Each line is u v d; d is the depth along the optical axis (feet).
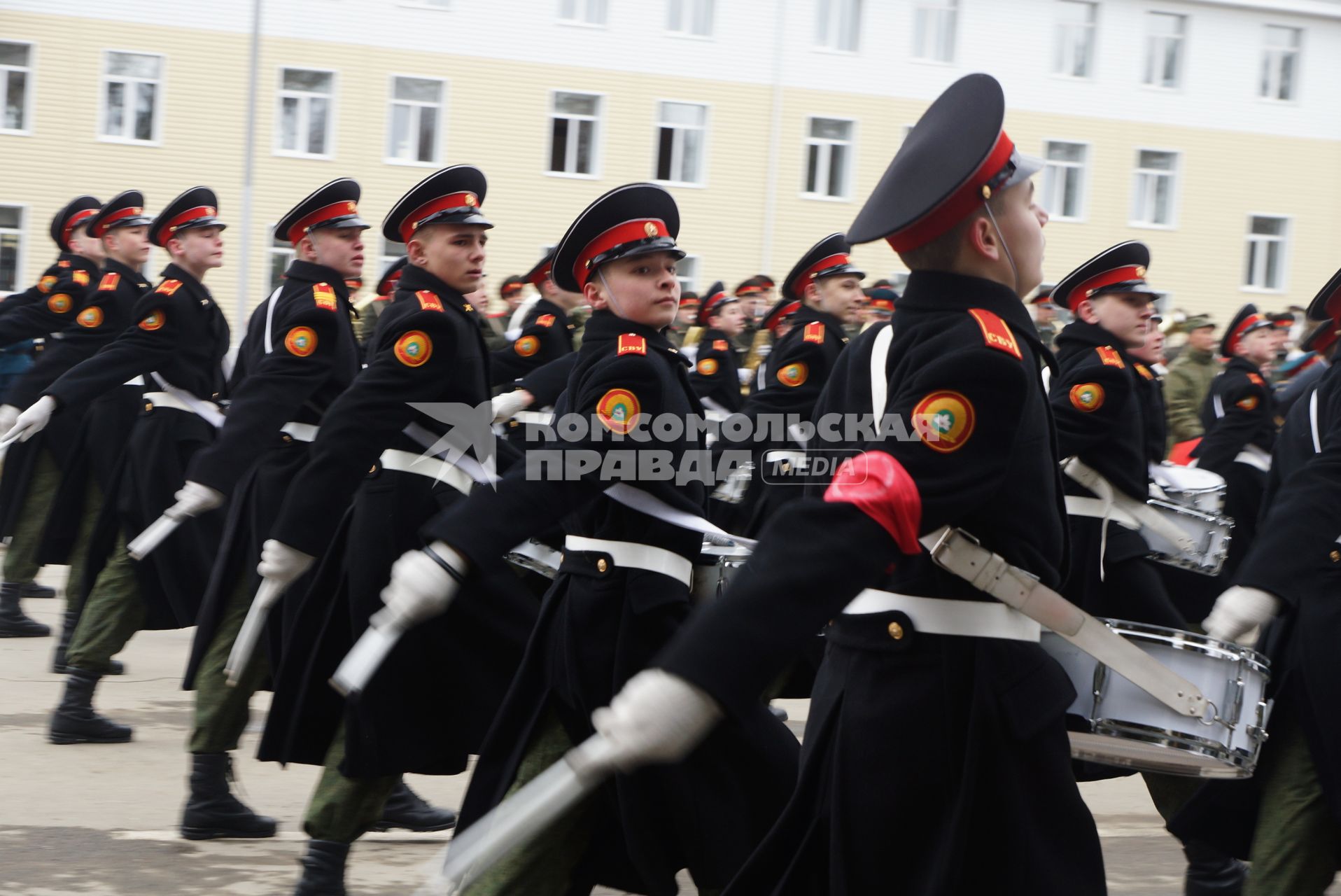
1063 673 19.15
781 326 64.23
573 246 24.93
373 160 173.99
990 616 18.30
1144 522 36.55
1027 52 199.00
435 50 175.32
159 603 41.70
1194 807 27.17
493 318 92.53
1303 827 25.26
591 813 24.68
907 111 192.34
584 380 24.49
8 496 55.31
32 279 165.68
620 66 181.88
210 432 42.96
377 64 173.17
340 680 21.81
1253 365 65.10
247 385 33.04
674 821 24.22
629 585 24.44
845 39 190.90
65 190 165.58
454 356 29.71
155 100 167.73
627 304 24.84
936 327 17.81
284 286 35.37
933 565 18.21
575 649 24.63
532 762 25.13
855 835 18.44
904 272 191.42
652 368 24.13
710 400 66.49
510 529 22.54
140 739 42.98
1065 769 18.66
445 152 176.35
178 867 32.24
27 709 45.85
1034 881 18.06
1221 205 210.79
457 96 176.35
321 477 28.91
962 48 195.31
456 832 25.32
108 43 165.48
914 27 193.06
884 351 18.42
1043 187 202.80
